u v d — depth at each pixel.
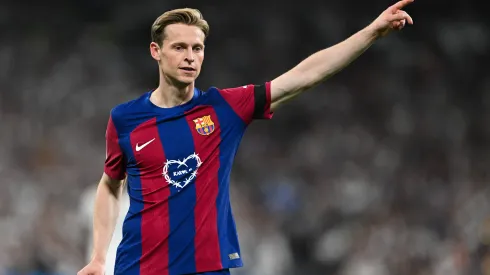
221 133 15.29
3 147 75.25
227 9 91.94
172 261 14.74
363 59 88.19
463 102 86.12
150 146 15.13
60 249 59.41
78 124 78.81
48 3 90.69
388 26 15.45
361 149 76.31
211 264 14.72
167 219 14.84
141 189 15.10
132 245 15.02
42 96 81.25
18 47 87.56
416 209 64.19
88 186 71.50
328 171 73.12
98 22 91.31
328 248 58.31
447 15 93.06
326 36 91.81
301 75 15.62
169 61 15.12
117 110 15.51
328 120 82.44
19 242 60.94
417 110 83.56
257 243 56.03
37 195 67.88
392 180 70.19
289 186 67.62
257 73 89.00
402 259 54.31
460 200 63.53
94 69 85.56
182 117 15.27
